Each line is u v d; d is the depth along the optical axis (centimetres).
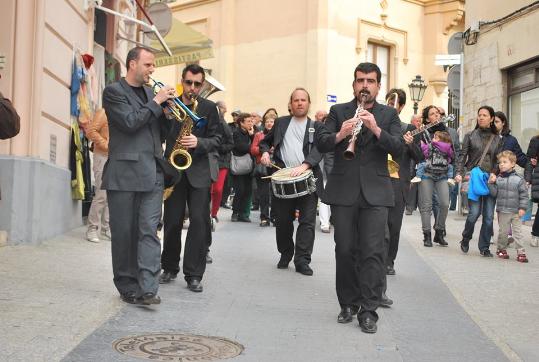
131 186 634
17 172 898
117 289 656
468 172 1130
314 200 886
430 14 3017
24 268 770
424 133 1091
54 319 578
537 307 746
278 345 564
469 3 1819
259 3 2855
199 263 738
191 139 702
